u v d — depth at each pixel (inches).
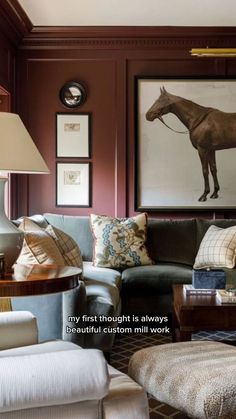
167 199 183.6
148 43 180.7
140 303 145.9
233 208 182.2
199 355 76.9
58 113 182.7
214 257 153.9
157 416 88.3
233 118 181.8
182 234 168.4
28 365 45.3
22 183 183.3
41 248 100.9
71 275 79.8
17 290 72.7
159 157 183.0
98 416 48.1
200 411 64.3
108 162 183.6
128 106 183.0
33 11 159.6
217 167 182.2
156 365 75.4
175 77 181.3
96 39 179.8
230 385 65.2
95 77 182.9
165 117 182.5
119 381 56.0
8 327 69.0
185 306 103.6
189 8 157.1
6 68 167.0
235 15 163.5
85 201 183.6
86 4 153.6
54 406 45.7
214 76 180.9
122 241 157.1
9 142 79.4
